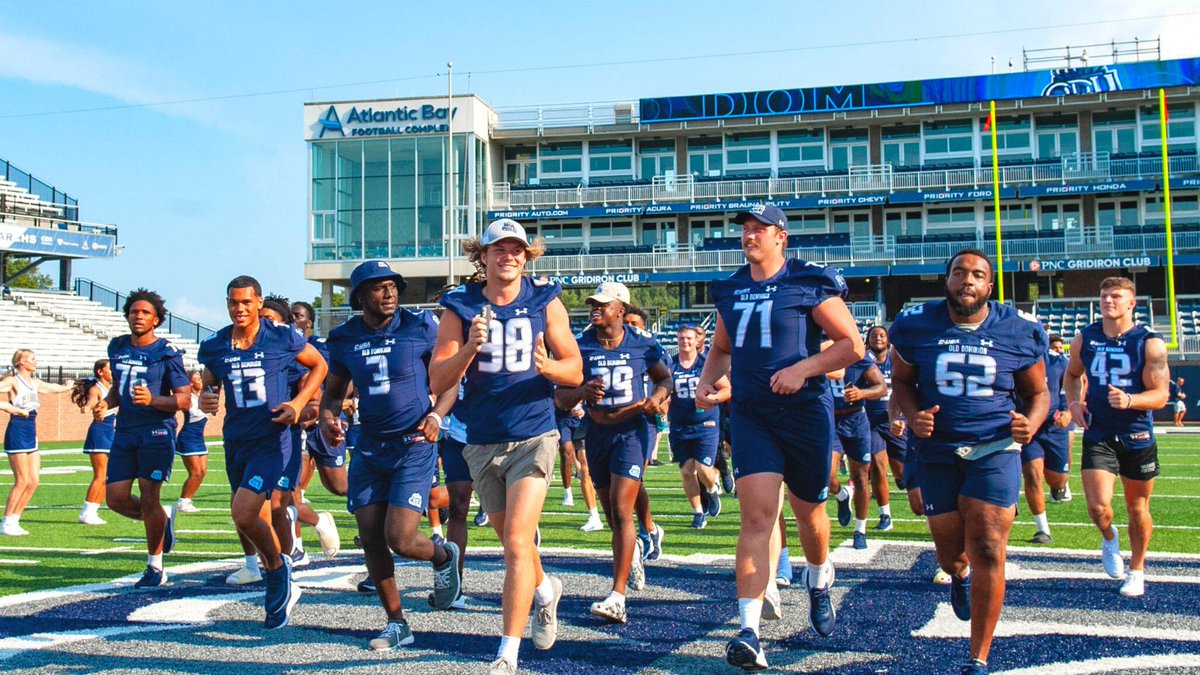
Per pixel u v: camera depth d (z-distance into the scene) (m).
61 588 6.53
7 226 32.81
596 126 41.03
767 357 4.55
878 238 39.03
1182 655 4.53
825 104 39.25
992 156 38.41
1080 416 6.18
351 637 5.09
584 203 40.62
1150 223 37.53
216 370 5.77
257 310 5.82
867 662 4.52
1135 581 5.95
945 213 39.19
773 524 4.48
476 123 40.47
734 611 5.69
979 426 4.34
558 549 8.14
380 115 40.91
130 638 5.08
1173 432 26.36
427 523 10.39
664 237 41.03
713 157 41.06
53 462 19.78
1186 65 36.72
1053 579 6.46
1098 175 36.84
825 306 4.51
